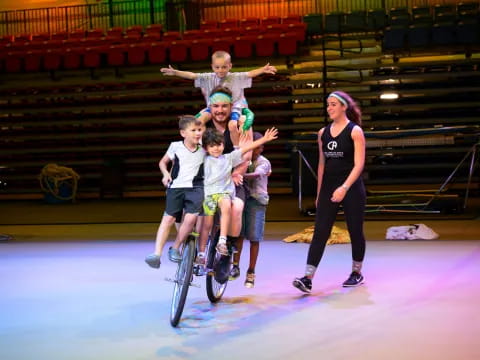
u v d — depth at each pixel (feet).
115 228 34.12
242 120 18.48
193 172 16.19
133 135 52.49
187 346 14.23
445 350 13.56
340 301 17.87
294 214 36.99
